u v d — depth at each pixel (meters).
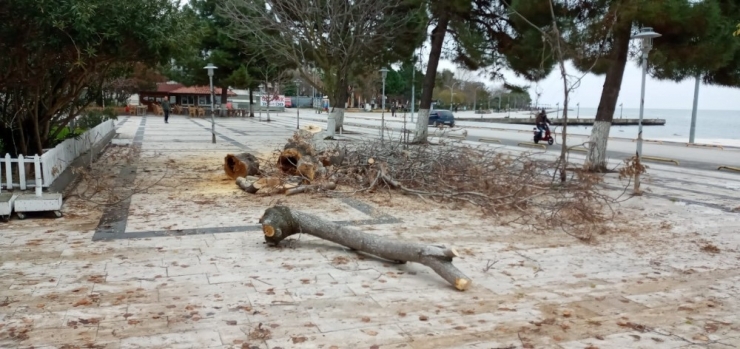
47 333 4.11
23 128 11.14
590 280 5.67
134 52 9.95
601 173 14.17
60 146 9.73
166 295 4.92
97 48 9.30
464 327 4.41
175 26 9.97
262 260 6.01
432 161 10.85
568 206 8.46
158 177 11.67
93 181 10.55
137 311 4.55
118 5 8.84
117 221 7.66
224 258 6.05
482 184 9.65
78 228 7.23
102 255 6.06
